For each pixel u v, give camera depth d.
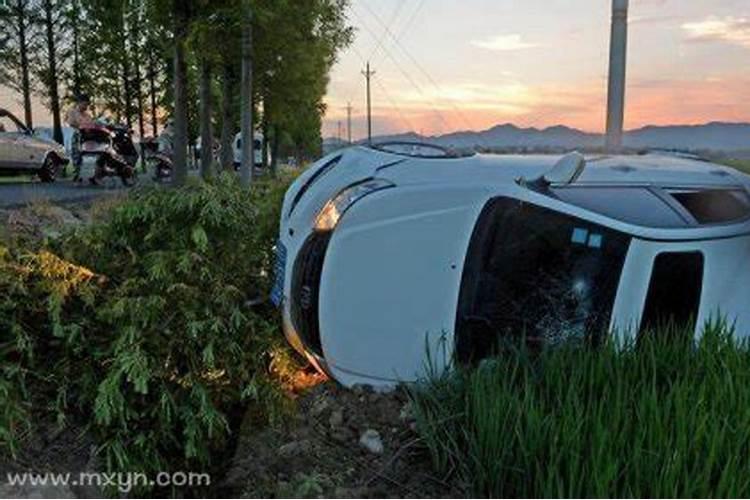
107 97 31.70
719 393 3.28
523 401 3.38
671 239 4.06
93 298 4.36
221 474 3.90
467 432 3.50
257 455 3.90
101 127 16.61
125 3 12.55
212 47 12.78
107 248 4.87
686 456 2.96
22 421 3.83
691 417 3.08
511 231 4.20
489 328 4.16
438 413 3.72
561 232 4.17
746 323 4.10
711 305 4.09
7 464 3.64
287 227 4.85
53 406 3.93
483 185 4.21
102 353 4.09
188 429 3.83
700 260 4.10
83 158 16.33
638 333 4.03
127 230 4.88
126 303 4.07
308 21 18.31
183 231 4.77
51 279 4.29
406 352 4.16
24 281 4.36
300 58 19.69
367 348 4.18
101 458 3.75
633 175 4.42
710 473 2.93
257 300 5.05
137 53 29.22
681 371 3.57
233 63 17.81
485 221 4.17
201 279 4.45
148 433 3.85
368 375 4.19
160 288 4.30
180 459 3.93
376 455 3.76
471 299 4.16
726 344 3.70
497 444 3.29
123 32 27.22
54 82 31.05
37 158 17.34
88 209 10.10
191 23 11.20
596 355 3.72
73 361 4.20
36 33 30.52
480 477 3.32
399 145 5.25
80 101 17.05
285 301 4.57
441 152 5.03
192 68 22.23
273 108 21.44
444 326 4.13
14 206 10.24
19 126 17.31
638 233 4.07
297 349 4.61
